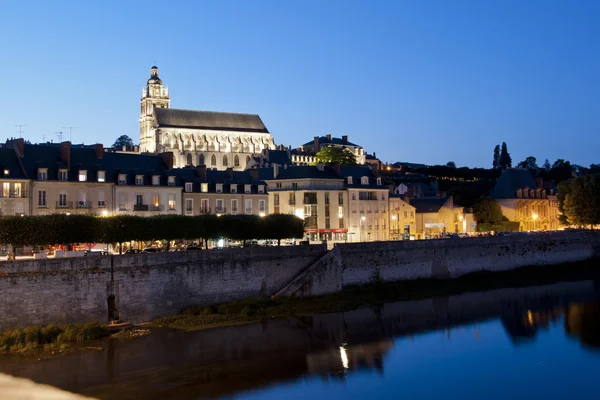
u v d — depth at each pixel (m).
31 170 83.00
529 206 156.25
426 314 69.44
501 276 91.50
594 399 44.25
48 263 55.38
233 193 100.31
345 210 111.94
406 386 46.53
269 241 96.69
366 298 74.75
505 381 47.78
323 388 45.88
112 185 88.19
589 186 116.19
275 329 61.44
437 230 131.50
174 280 63.28
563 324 64.75
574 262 103.44
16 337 52.00
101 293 58.31
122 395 43.47
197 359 51.62
